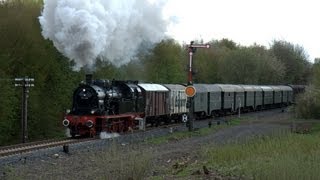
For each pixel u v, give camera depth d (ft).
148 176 46.98
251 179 43.65
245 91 203.51
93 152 67.56
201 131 108.06
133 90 105.70
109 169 47.03
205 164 55.77
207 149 68.49
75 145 73.87
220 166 53.57
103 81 95.04
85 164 57.31
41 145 74.38
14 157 60.59
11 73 119.85
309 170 40.73
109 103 94.02
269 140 66.54
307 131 103.96
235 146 64.23
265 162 49.57
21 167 54.44
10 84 115.65
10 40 120.57
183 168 53.47
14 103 117.29
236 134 101.40
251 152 58.90
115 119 96.22
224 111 185.26
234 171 49.19
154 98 121.19
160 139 89.30
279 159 47.32
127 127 102.42
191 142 86.74
